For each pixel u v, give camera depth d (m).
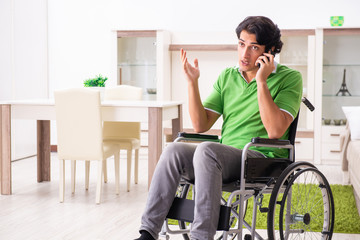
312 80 6.20
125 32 6.56
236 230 2.27
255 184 2.44
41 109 4.34
